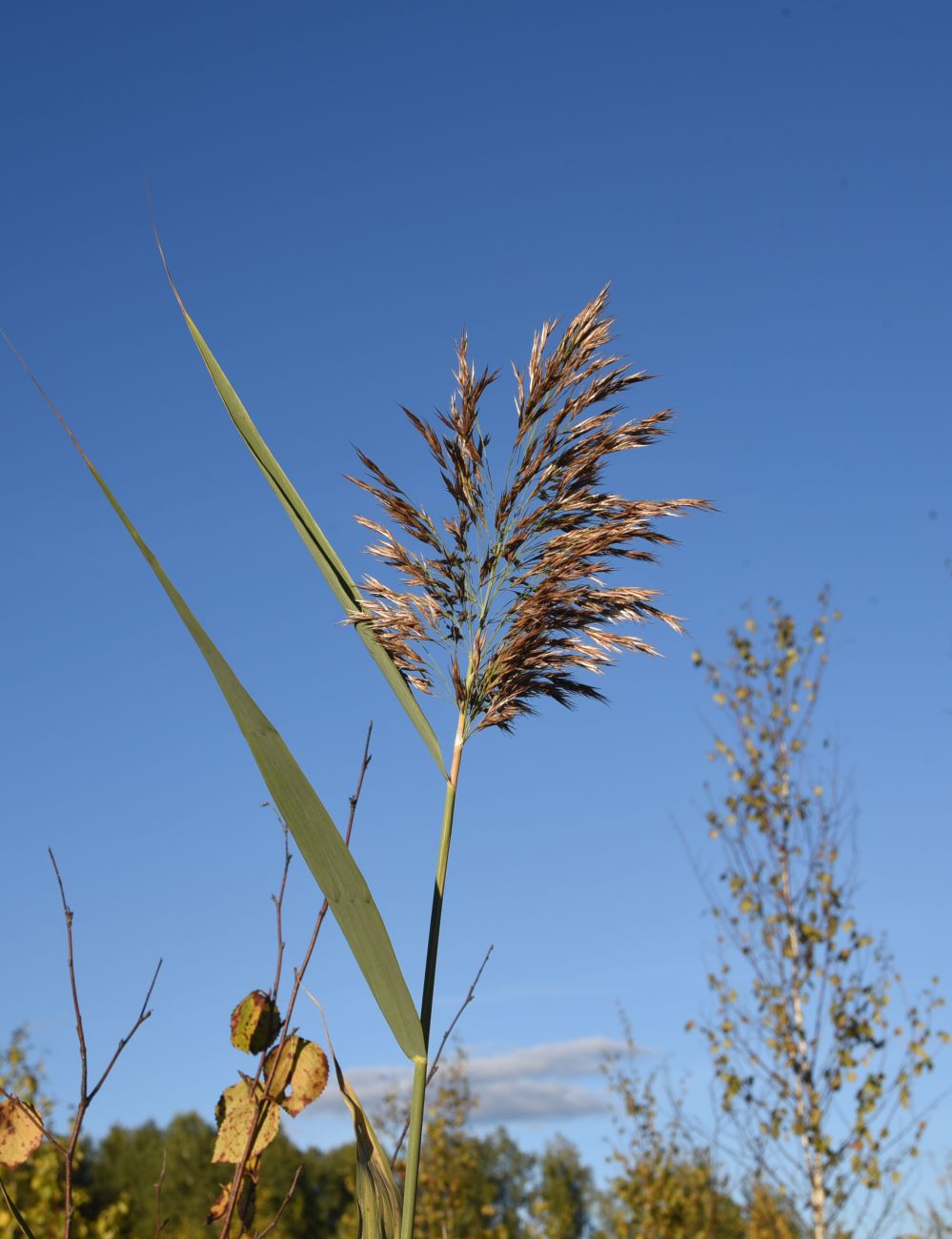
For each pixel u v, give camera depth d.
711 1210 11.87
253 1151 1.87
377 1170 2.13
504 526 2.69
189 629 2.05
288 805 2.07
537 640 2.50
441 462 2.66
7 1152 1.72
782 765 10.27
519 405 2.70
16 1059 8.25
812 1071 9.10
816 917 9.60
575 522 2.68
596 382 2.68
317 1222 26.47
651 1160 11.98
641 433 2.68
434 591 2.62
